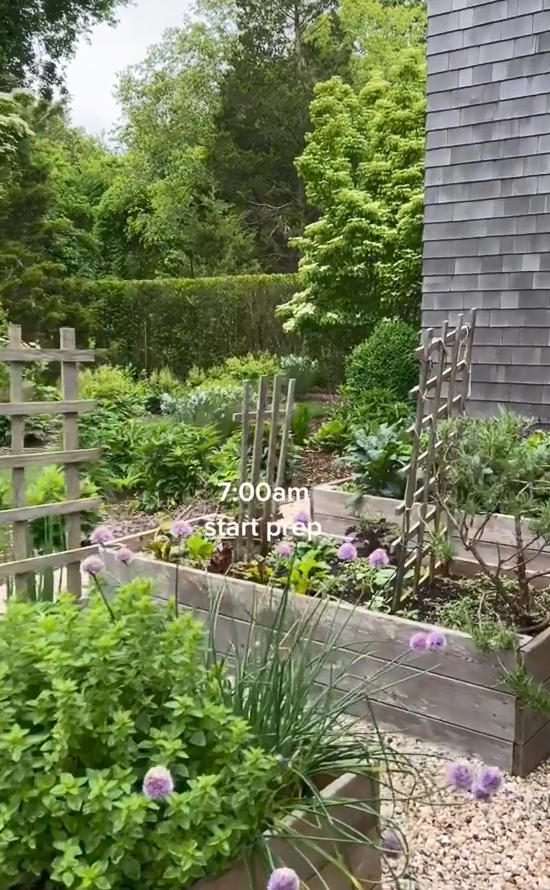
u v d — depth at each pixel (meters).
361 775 1.61
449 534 3.20
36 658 1.37
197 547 3.27
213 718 1.37
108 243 19.91
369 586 3.01
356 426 6.88
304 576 2.93
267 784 1.43
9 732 1.26
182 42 21.64
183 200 19.81
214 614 2.23
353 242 9.65
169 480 5.77
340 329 10.30
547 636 2.45
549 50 5.36
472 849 1.99
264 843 1.34
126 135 22.11
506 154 5.66
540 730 2.38
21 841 1.19
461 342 3.33
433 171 6.05
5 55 16.84
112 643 1.34
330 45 20.72
